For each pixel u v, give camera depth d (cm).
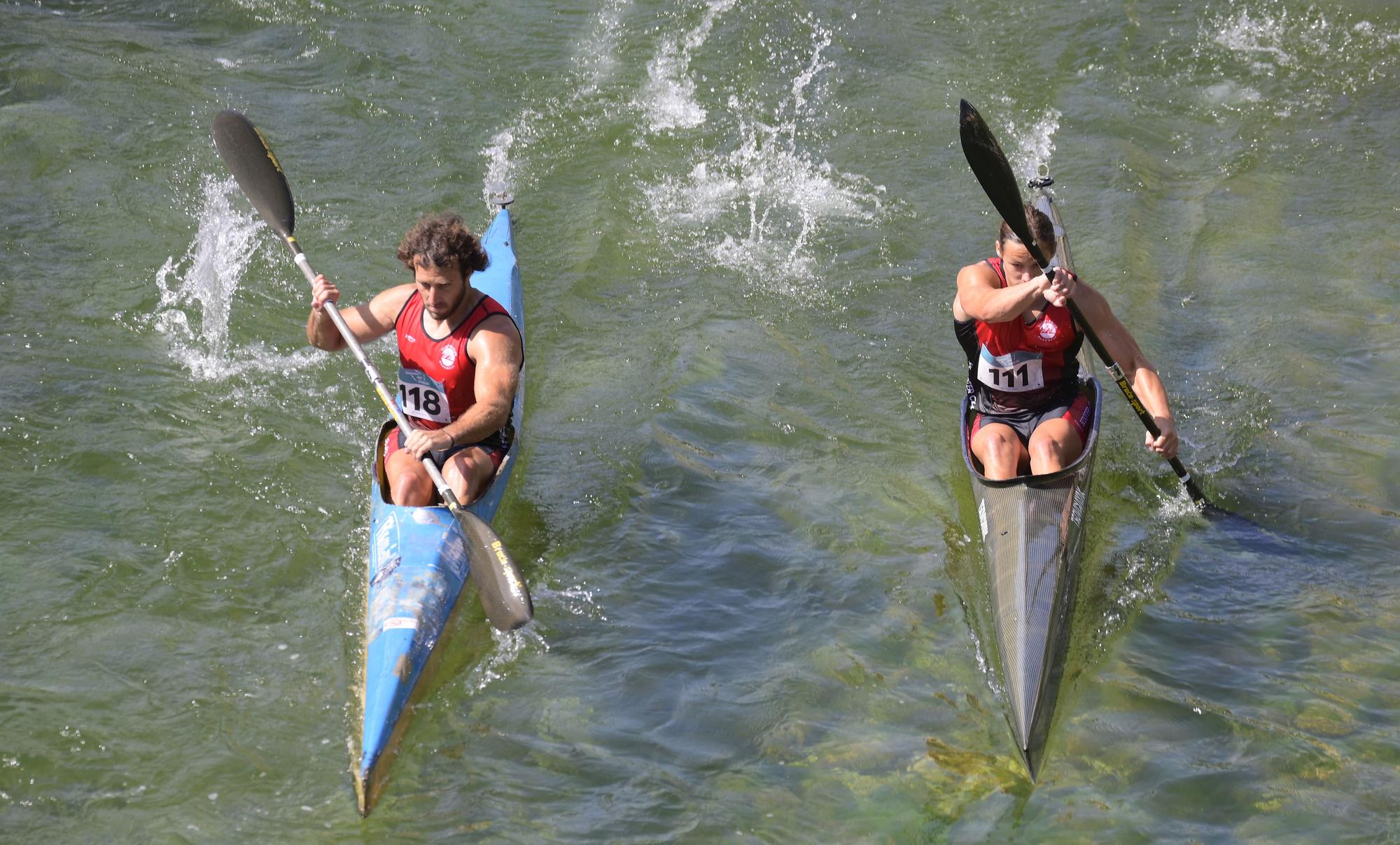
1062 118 3719
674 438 2294
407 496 1859
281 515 2023
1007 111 3741
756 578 1942
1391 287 2919
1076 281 1964
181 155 3184
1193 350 2666
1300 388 2512
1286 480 2220
